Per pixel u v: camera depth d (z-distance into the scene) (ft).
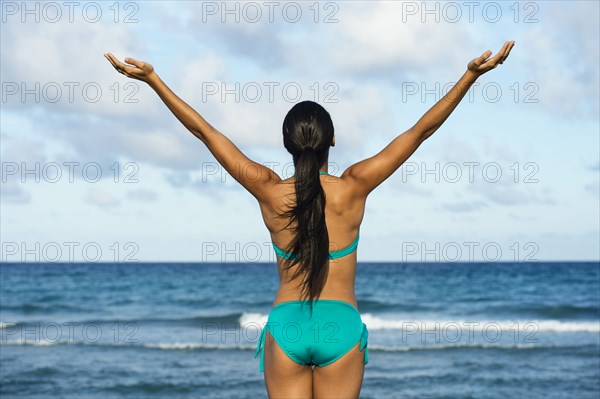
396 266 374.02
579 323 146.51
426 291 212.84
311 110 16.94
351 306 16.92
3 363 98.84
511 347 111.86
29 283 253.85
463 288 221.66
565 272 296.30
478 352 107.34
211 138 17.28
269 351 17.07
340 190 16.84
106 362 99.60
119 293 218.18
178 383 84.07
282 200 16.92
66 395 78.28
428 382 84.58
